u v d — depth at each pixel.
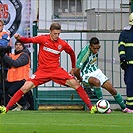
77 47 36.62
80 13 39.06
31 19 36.25
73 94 35.56
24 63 33.88
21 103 34.06
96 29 37.34
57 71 29.95
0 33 33.06
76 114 29.19
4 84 33.91
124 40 31.45
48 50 29.75
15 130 21.06
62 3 39.53
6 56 33.22
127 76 31.64
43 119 25.91
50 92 36.59
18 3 36.19
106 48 36.66
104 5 38.47
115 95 31.69
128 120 25.39
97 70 31.38
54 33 29.50
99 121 24.88
